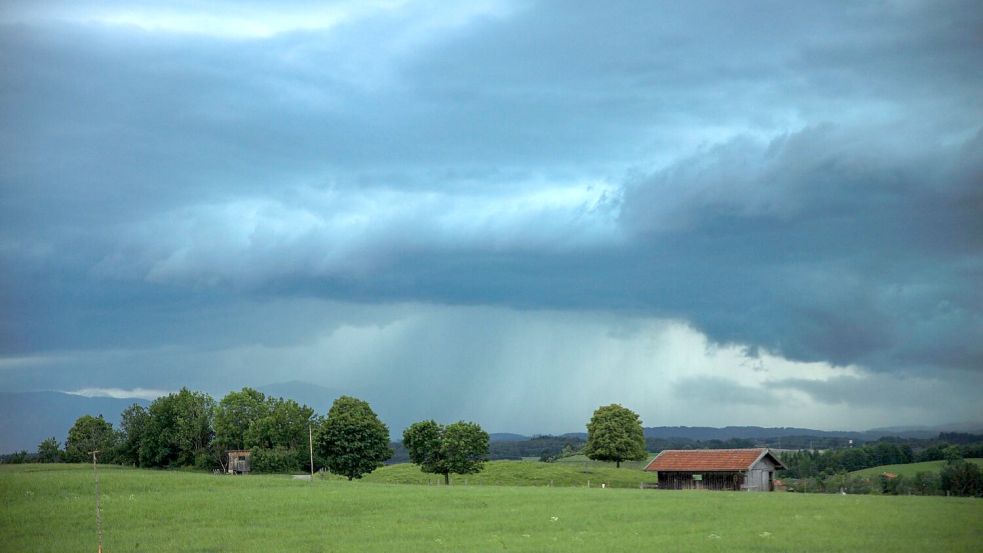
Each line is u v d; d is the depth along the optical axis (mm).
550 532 58062
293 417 144875
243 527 61562
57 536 58625
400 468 163750
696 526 59969
